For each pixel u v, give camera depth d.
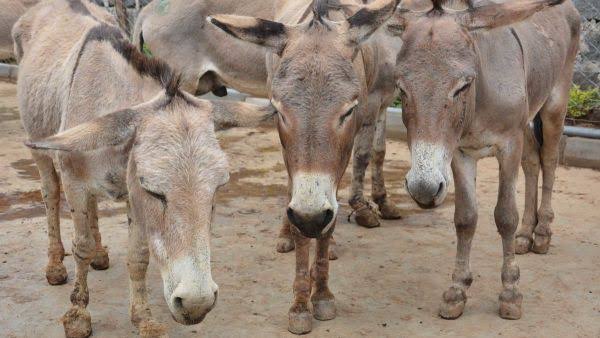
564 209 6.50
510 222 4.50
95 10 5.12
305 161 3.84
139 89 3.76
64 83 4.24
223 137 9.02
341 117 3.88
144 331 4.10
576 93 8.55
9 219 6.17
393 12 3.99
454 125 3.91
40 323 4.44
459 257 4.57
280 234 5.62
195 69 6.51
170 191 3.12
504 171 4.51
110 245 5.62
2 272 5.12
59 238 4.98
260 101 9.81
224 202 6.71
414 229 6.06
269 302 4.76
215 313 4.60
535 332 4.38
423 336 4.34
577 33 5.71
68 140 3.15
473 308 4.70
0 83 12.52
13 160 7.97
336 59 3.91
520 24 4.80
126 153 3.51
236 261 5.38
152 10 6.72
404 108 4.00
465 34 3.95
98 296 4.80
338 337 4.34
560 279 5.09
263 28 4.07
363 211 6.06
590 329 4.41
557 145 5.62
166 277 3.18
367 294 4.89
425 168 3.79
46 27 4.98
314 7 4.43
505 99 4.35
